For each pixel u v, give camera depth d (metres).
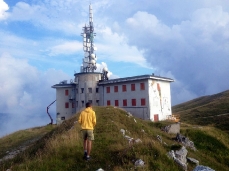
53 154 11.72
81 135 15.20
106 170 10.13
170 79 46.09
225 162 27.34
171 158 11.27
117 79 44.97
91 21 56.88
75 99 51.44
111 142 14.05
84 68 53.47
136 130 23.72
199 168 9.37
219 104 78.25
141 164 10.05
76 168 10.38
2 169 12.01
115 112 27.14
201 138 33.47
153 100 41.19
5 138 35.28
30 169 10.37
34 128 44.31
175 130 34.00
